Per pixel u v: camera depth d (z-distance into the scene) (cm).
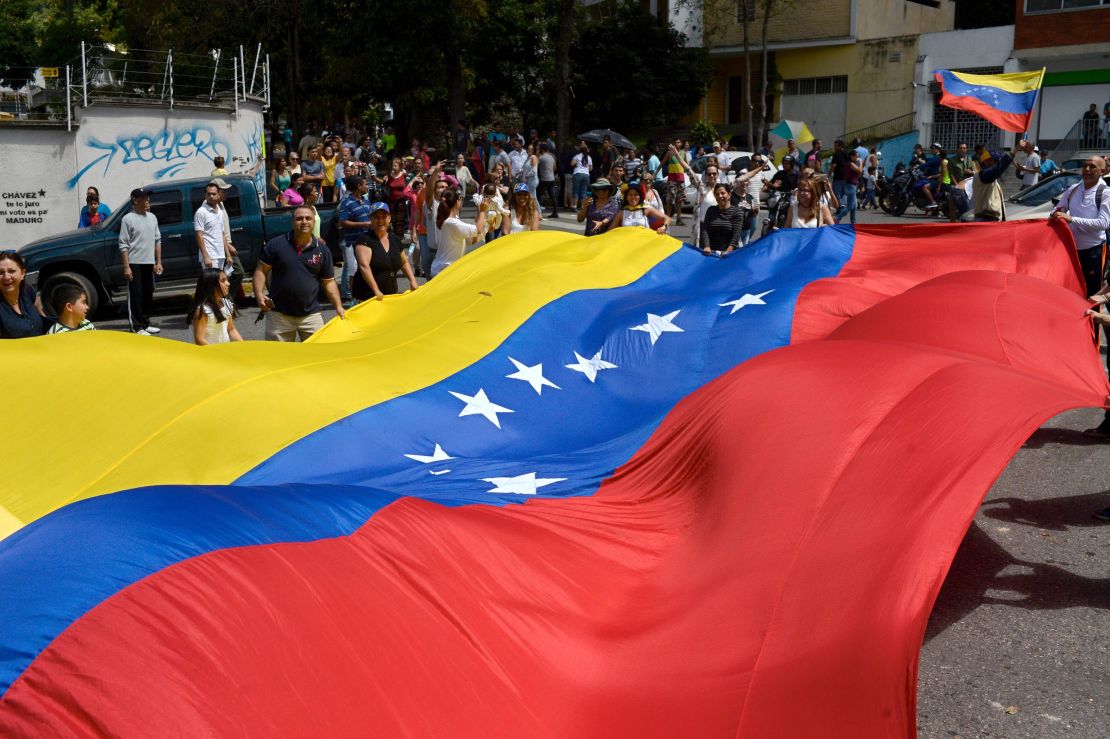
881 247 898
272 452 540
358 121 4509
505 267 911
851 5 3753
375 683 312
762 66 3409
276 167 2256
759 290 816
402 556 371
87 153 2069
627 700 347
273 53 3834
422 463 565
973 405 438
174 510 350
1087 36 3272
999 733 420
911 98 3697
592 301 838
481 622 359
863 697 321
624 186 1207
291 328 862
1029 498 685
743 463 460
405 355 686
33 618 295
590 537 444
